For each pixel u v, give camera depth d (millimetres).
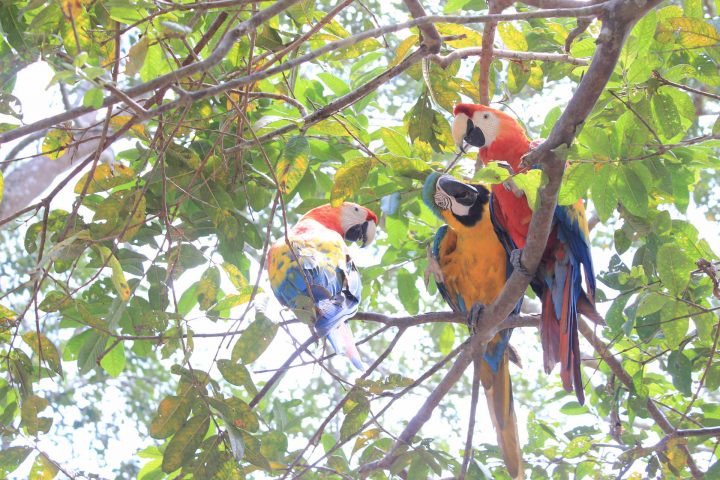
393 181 8172
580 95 4832
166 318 5918
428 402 7387
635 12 4594
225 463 5895
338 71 13375
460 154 7977
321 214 9789
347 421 6523
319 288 7395
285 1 4594
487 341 7156
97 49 5281
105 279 7211
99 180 6410
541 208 5516
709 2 12016
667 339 6641
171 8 5027
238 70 6602
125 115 7105
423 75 7258
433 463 6754
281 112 7797
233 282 6715
